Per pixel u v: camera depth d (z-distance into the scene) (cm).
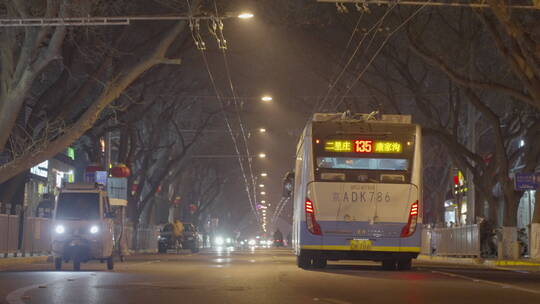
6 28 3039
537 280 2088
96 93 4631
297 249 2733
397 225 2534
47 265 3091
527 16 3469
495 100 4931
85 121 3322
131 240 5666
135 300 1405
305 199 2556
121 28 3553
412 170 2548
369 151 2552
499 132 4091
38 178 5669
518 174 3675
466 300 1447
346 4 4000
